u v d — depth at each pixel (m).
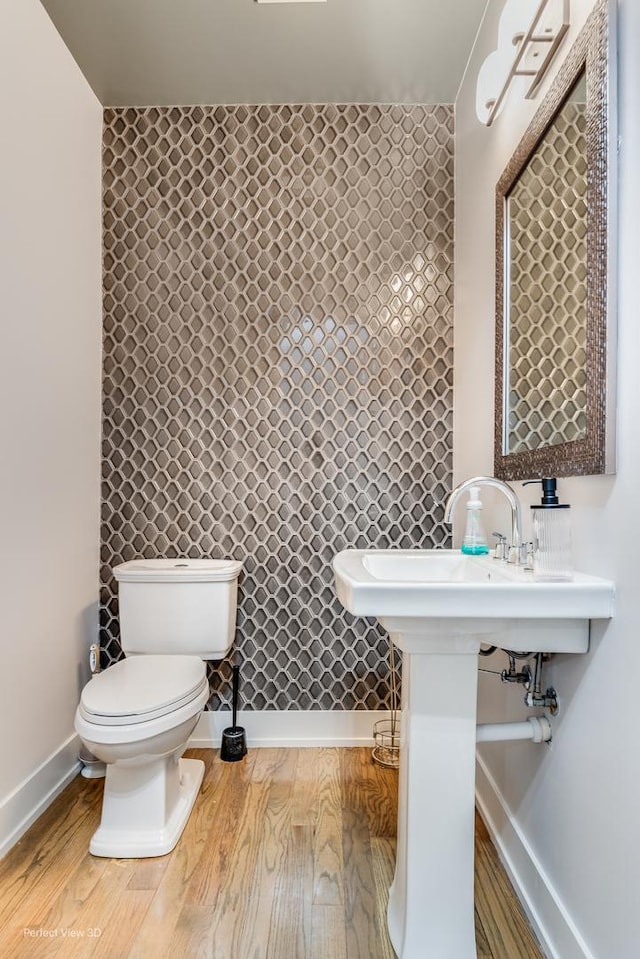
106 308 2.37
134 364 2.37
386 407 2.35
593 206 1.12
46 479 1.93
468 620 1.20
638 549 1.00
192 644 2.13
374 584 1.15
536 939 1.36
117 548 2.36
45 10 1.88
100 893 1.49
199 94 2.30
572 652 1.20
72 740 2.10
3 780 1.67
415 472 2.35
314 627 2.35
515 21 1.54
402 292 2.35
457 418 2.29
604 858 1.08
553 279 1.38
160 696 1.65
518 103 1.63
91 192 2.27
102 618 2.36
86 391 2.23
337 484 2.35
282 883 1.52
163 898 1.47
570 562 1.18
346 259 2.35
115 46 2.04
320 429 2.35
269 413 2.35
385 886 1.52
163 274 2.36
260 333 2.35
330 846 1.68
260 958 1.29
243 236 2.36
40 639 1.89
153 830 1.67
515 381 1.64
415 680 1.26
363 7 1.86
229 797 1.95
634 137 1.01
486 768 1.85
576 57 1.21
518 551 1.40
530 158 1.50
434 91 2.29
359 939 1.34
